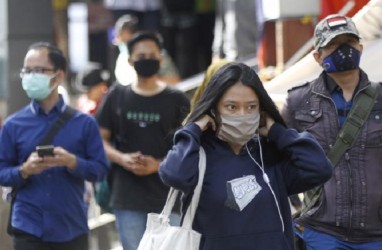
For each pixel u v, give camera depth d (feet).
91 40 105.60
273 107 32.19
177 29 92.79
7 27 70.54
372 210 36.32
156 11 88.69
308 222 37.24
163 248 31.63
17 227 42.96
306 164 31.71
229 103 31.48
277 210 31.91
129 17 79.87
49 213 42.80
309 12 55.88
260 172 32.09
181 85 66.23
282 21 56.34
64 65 43.78
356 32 36.37
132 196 48.11
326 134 36.94
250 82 31.50
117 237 58.85
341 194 36.47
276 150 32.83
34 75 42.80
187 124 32.07
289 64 53.62
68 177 43.14
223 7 79.46
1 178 42.75
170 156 31.50
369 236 36.58
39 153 41.60
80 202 43.80
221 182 31.71
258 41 62.59
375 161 36.50
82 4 105.60
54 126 43.55
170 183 31.27
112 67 86.74
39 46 43.60
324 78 37.60
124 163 47.65
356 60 36.50
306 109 37.50
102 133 49.19
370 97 36.76
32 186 42.88
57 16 94.79
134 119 48.44
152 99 48.32
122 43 66.49
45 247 43.14
